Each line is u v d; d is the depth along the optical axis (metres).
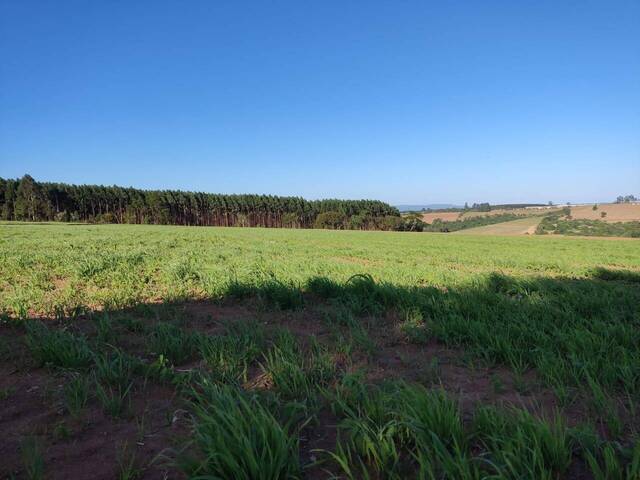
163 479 2.54
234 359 4.32
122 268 11.37
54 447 2.88
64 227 50.84
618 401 3.54
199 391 3.74
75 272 10.51
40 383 3.96
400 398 3.22
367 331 5.70
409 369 4.35
